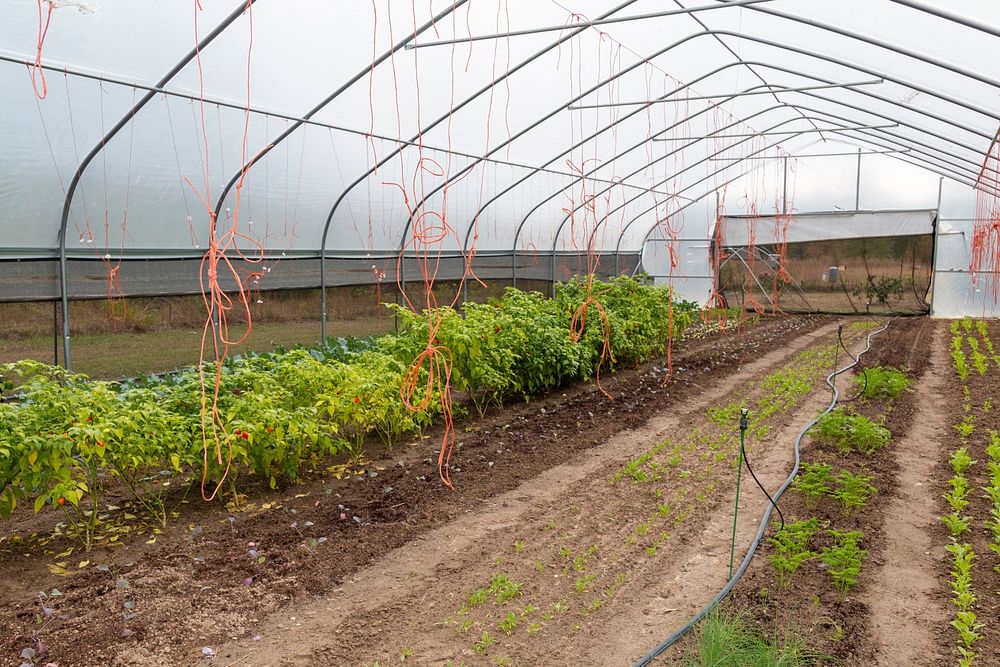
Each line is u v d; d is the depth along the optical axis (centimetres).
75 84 738
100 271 915
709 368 1258
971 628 429
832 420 810
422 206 1343
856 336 1662
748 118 1588
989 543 543
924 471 710
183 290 1023
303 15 765
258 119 934
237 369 653
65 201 841
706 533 571
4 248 813
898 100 1180
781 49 1049
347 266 1270
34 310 848
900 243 2038
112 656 401
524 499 642
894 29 795
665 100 1169
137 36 724
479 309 966
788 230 2144
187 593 468
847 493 602
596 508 621
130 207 912
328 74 897
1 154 749
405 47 882
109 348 934
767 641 415
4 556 520
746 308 2198
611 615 450
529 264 1756
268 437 590
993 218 1656
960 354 1284
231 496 627
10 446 470
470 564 515
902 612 451
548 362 990
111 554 522
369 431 828
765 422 903
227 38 770
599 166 1498
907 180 2012
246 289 1104
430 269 1452
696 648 408
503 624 432
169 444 543
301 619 444
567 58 1028
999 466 650
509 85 1064
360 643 418
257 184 1034
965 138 1288
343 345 1224
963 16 685
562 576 499
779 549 512
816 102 1479
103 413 540
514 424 877
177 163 912
